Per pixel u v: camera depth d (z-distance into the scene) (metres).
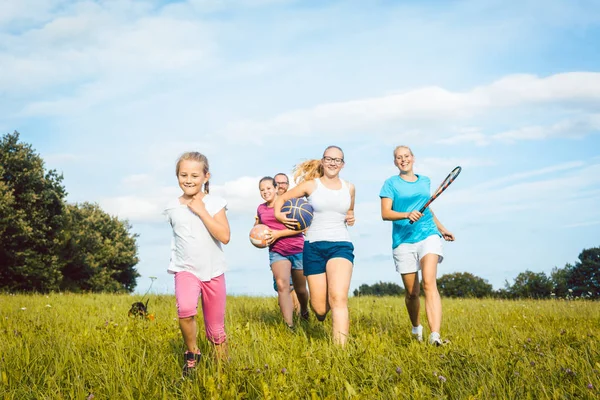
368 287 31.16
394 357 4.93
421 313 9.93
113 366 4.69
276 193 8.48
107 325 6.90
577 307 11.93
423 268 6.61
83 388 4.20
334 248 6.08
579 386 3.97
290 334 6.76
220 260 5.07
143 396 4.04
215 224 4.84
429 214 6.91
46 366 4.81
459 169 6.42
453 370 4.35
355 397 3.62
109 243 53.84
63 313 9.86
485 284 29.20
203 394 3.91
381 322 8.26
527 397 3.68
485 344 5.78
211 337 5.10
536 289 28.47
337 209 6.19
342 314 5.78
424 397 3.78
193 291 4.84
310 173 6.56
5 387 4.27
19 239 35.69
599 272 37.81
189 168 4.95
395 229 7.00
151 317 8.09
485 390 3.75
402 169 7.05
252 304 11.44
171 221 5.05
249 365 4.59
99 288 48.06
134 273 56.44
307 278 6.30
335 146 6.26
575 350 5.17
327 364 4.54
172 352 5.47
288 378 4.20
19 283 36.09
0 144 36.31
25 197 35.97
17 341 5.78
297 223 6.94
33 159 37.22
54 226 38.97
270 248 8.09
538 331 6.94
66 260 41.19
